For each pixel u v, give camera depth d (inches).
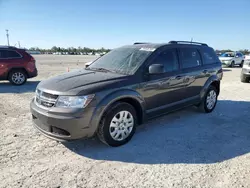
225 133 174.7
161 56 175.8
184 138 163.5
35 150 141.0
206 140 160.7
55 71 674.2
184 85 192.9
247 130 181.9
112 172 118.3
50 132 135.8
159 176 114.8
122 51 190.9
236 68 849.5
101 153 139.0
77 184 107.4
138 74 156.7
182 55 195.6
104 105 135.1
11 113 217.9
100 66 181.5
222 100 289.9
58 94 131.5
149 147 147.9
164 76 172.7
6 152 137.3
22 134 165.5
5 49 389.7
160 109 174.7
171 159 132.6
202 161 130.6
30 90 351.6
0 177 111.9
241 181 111.0
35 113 140.3
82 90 130.8
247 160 132.4
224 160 132.1
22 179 110.6
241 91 354.9
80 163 127.0
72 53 3427.7
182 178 113.2
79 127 128.8
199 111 231.5
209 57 230.7
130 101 156.3
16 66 393.7
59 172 117.4
